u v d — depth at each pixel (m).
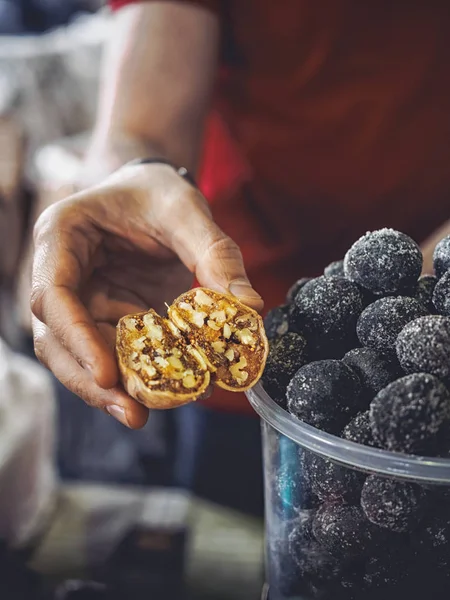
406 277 0.43
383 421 0.36
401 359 0.39
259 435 0.82
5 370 0.79
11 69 1.17
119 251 0.55
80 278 0.50
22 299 1.14
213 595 0.74
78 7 1.43
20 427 0.75
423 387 0.36
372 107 0.70
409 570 0.37
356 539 0.37
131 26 0.72
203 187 0.80
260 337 0.44
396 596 0.38
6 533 0.73
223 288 0.46
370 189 0.73
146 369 0.42
